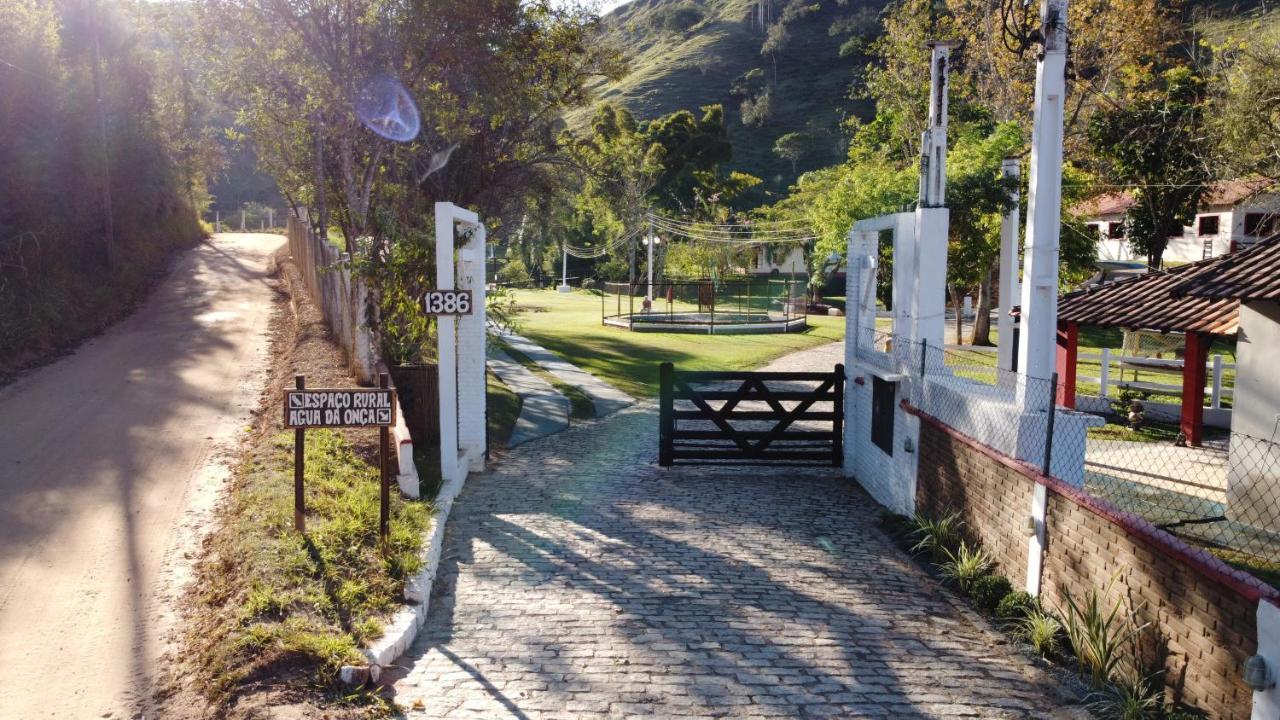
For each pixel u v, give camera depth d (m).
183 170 39.75
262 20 16.97
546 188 27.08
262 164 22.95
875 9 136.25
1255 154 24.81
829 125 111.44
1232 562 9.69
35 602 7.24
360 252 16.72
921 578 9.28
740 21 152.75
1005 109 34.62
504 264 68.19
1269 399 11.27
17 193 19.12
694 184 78.31
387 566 8.23
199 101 33.28
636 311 47.38
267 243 42.50
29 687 6.04
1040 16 9.16
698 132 80.12
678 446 14.70
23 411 12.81
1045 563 8.00
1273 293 10.37
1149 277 17.66
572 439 16.69
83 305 20.47
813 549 10.27
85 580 7.69
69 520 8.95
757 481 13.84
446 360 12.12
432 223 18.45
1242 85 24.39
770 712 6.20
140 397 13.98
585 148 26.50
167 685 6.11
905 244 12.53
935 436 10.74
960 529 9.93
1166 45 35.19
